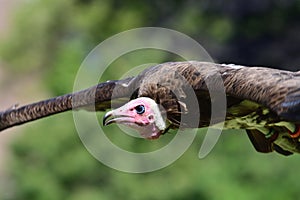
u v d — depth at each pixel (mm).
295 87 10742
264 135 12711
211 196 24875
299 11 35625
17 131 27094
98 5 32594
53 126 25344
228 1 35656
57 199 25328
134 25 33031
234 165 25234
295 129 12141
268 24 35531
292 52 34844
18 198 26203
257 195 24875
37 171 25625
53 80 27156
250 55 34688
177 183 24797
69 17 32469
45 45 32719
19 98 31953
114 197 25031
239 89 11172
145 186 24875
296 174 25031
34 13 32719
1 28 33875
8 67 32812
